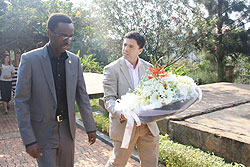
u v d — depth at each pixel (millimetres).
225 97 6160
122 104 1854
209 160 2930
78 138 4613
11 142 4504
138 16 8328
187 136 3641
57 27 1698
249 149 2855
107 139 4328
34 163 3527
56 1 7750
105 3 8312
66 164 1950
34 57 1759
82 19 8211
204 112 4516
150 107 1818
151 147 2156
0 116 6707
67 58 1890
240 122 3834
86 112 2023
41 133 1790
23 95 1715
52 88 1781
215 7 11883
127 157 2141
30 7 7523
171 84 1848
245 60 13039
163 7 8234
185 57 8789
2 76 6762
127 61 2135
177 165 2990
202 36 8359
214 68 12391
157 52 8328
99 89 5543
